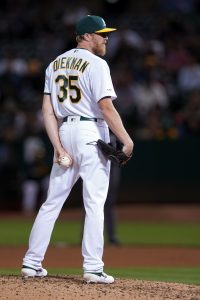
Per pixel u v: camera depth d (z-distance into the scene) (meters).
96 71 22.50
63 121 23.39
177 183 63.94
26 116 68.25
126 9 80.00
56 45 75.12
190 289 22.86
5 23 80.00
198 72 68.19
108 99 22.27
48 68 23.94
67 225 57.84
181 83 68.06
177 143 63.75
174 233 51.09
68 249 40.75
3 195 68.00
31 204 67.19
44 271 23.88
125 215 61.97
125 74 66.81
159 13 76.31
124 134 22.19
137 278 27.78
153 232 51.91
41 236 23.38
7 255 37.69
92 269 22.62
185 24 74.56
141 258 36.62
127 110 65.12
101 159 22.80
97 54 23.70
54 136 23.38
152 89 65.81
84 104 22.92
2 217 64.38
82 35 23.53
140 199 64.62
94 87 22.47
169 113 66.38
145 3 80.00
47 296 20.89
